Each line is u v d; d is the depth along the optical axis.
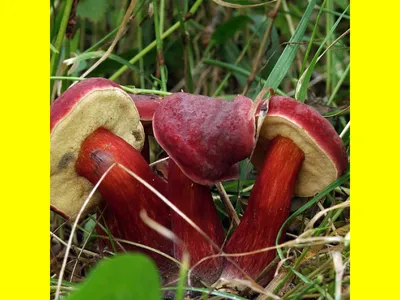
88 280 0.37
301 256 0.45
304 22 0.53
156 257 0.48
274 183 0.47
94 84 0.46
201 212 0.47
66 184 0.47
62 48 0.59
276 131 0.47
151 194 0.48
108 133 0.48
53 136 0.45
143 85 0.62
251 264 0.47
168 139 0.46
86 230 0.53
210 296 0.47
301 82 0.52
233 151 0.46
